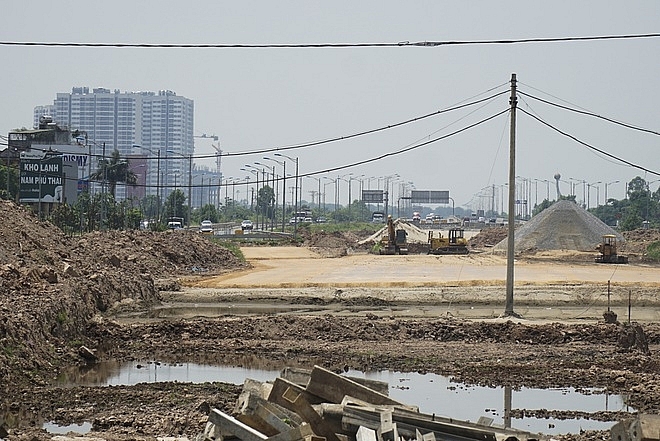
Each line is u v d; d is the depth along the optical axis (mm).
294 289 72875
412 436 22203
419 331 52188
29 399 34781
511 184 59750
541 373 41219
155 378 39938
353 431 22406
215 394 35594
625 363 43344
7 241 63531
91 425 30797
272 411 22156
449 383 39344
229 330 51844
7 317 41844
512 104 59812
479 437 22000
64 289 53406
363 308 66000
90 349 46875
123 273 71125
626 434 19828
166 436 28625
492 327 51938
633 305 67750
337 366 43188
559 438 28953
